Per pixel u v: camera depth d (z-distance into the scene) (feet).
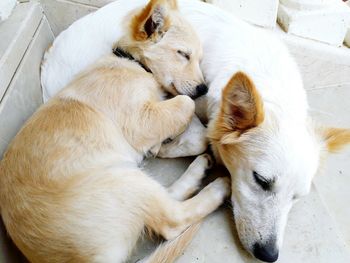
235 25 2.13
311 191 2.01
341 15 2.72
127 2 2.28
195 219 1.73
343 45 3.00
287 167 1.57
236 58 1.97
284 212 1.66
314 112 2.79
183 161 2.06
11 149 1.63
